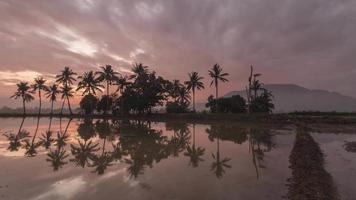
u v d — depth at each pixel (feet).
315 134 125.49
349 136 118.01
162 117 269.03
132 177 56.70
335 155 75.61
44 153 85.66
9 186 50.06
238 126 177.47
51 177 56.59
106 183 52.21
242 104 273.75
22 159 76.13
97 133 140.77
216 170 62.75
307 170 55.88
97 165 68.49
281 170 61.67
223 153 85.05
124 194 45.70
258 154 82.53
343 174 55.42
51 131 152.56
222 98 278.46
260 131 146.41
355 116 188.96
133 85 298.15
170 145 101.35
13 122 235.20
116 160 74.84
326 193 42.47
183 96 339.77
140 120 248.93
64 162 72.18
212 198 43.68
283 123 186.19
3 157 79.00
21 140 116.16
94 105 341.82
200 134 136.05
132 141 111.45
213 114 238.48
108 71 317.63
